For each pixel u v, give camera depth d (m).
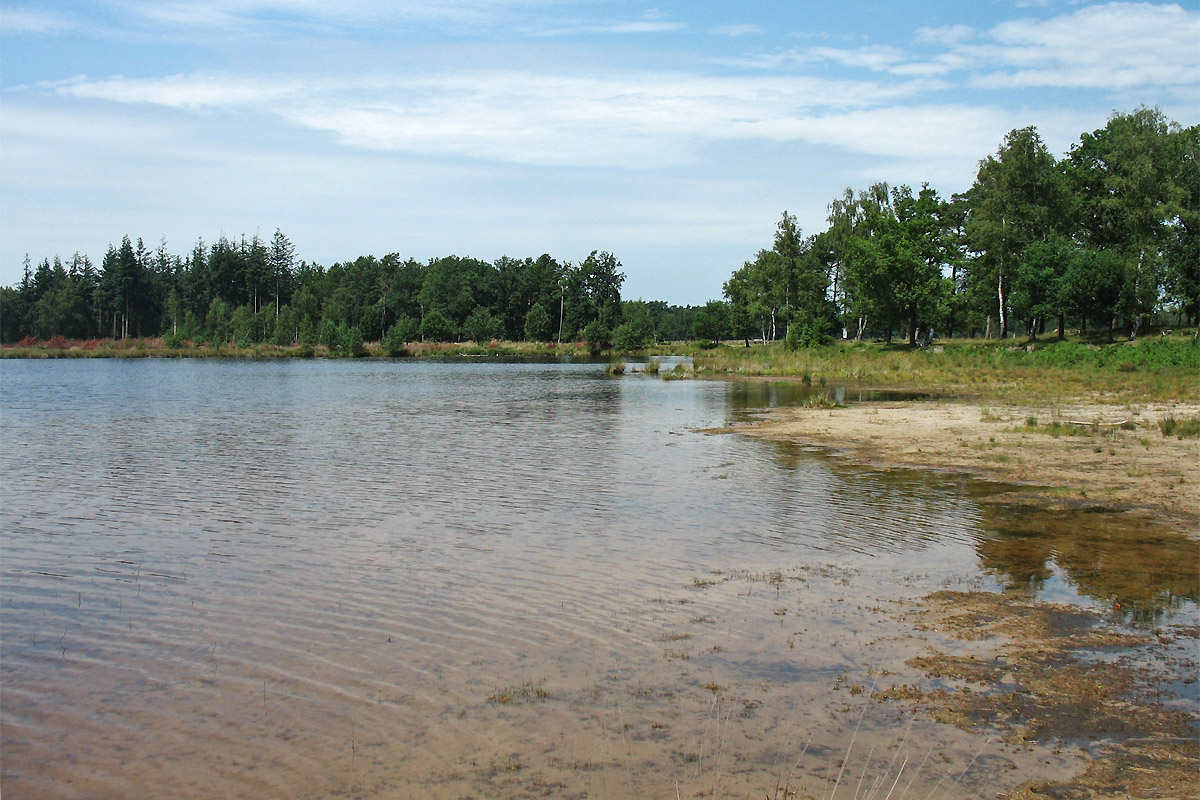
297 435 28.23
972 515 15.94
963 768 6.93
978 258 80.56
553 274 156.25
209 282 151.38
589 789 6.63
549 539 14.22
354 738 7.48
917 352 72.62
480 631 10.03
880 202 98.75
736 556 13.23
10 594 11.44
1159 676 8.66
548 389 50.41
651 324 158.00
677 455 23.50
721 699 8.23
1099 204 74.31
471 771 6.92
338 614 10.60
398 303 153.88
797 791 6.59
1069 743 7.32
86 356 114.75
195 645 9.64
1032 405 35.84
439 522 15.46
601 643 9.66
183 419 33.47
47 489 18.72
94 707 8.12
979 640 9.70
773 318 113.50
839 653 9.37
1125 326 76.56
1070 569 12.41
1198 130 71.31
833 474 20.39
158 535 14.55
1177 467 20.50
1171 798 6.43
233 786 6.72
